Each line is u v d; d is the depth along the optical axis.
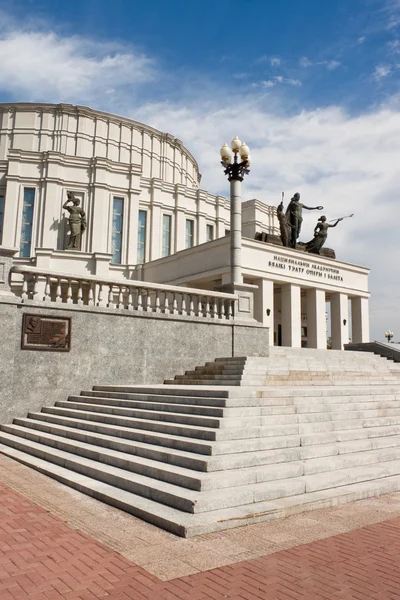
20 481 8.50
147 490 6.98
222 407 9.41
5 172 34.91
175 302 16.69
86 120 39.19
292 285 29.95
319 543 5.50
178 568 4.80
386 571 4.75
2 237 33.88
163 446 8.62
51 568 4.78
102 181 35.66
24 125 38.25
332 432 9.55
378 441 9.72
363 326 34.22
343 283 33.12
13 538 5.62
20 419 13.23
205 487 6.65
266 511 6.33
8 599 4.13
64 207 33.78
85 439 10.30
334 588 4.39
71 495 7.58
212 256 29.31
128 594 4.25
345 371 15.77
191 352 16.61
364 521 6.31
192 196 40.56
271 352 18.91
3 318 13.41
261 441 8.20
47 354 14.06
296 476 7.63
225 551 5.25
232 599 4.17
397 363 21.27
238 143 18.98
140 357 15.55
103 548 5.32
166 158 42.94
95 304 15.26
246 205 42.47
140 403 11.36
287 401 10.34
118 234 36.22
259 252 28.53
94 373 14.72
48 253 31.53
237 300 18.14
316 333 31.02
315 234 33.16
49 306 14.14
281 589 4.36
